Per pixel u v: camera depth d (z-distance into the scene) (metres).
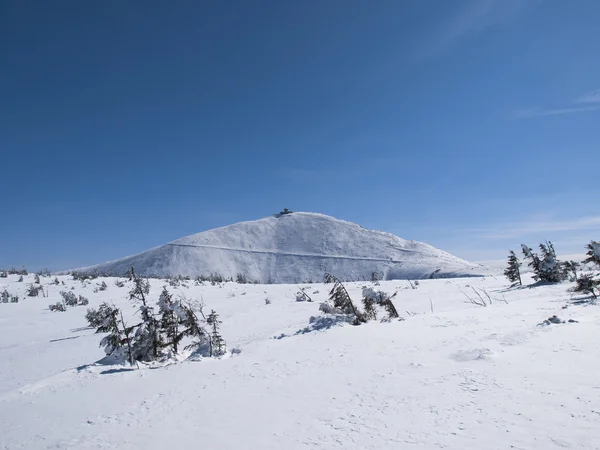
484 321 10.19
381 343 9.10
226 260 178.62
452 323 10.48
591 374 5.05
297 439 4.41
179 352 12.74
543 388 4.78
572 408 4.08
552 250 22.59
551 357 6.02
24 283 44.84
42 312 30.47
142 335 11.94
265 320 20.95
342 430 4.47
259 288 43.50
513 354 6.47
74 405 7.42
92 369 10.56
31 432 6.12
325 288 38.62
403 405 4.95
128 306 32.03
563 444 3.37
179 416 5.94
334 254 177.50
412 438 3.95
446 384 5.50
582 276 15.00
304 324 16.91
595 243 14.58
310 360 8.52
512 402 4.49
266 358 9.41
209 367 9.25
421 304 20.66
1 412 7.37
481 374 5.69
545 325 8.43
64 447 5.23
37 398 8.19
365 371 6.94
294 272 166.62
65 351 17.16
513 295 19.09
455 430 3.98
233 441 4.64
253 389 6.90
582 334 7.20
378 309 17.78
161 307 12.38
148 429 5.53
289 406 5.67
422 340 8.80
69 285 45.22
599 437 3.40
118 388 8.35
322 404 5.54
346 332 11.04
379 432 4.24
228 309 27.61
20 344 20.73
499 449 3.45
